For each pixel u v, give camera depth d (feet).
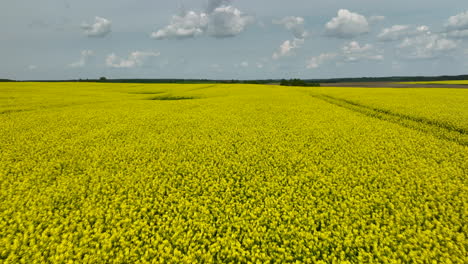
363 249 20.98
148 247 21.39
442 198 26.91
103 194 29.19
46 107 89.35
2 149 42.52
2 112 77.25
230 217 25.18
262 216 24.89
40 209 25.67
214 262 20.34
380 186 29.84
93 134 52.47
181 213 26.08
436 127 57.41
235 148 45.21
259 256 20.47
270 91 169.37
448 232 21.89
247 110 83.25
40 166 35.91
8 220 23.80
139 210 26.61
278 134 52.95
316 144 45.98
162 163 37.29
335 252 20.81
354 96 119.24
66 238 22.20
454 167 34.32
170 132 55.01
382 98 106.63
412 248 20.93
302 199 27.66
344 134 52.13
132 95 144.87
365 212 25.53
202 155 40.73
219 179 32.60
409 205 26.08
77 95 133.59
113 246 21.72
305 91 166.61
